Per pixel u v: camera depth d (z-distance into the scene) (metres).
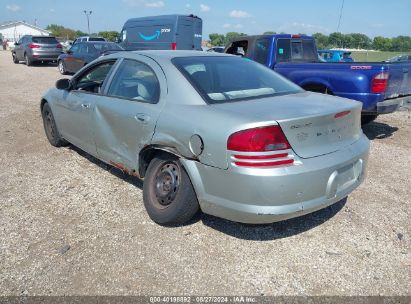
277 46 8.27
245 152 2.85
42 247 3.28
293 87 4.09
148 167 3.74
